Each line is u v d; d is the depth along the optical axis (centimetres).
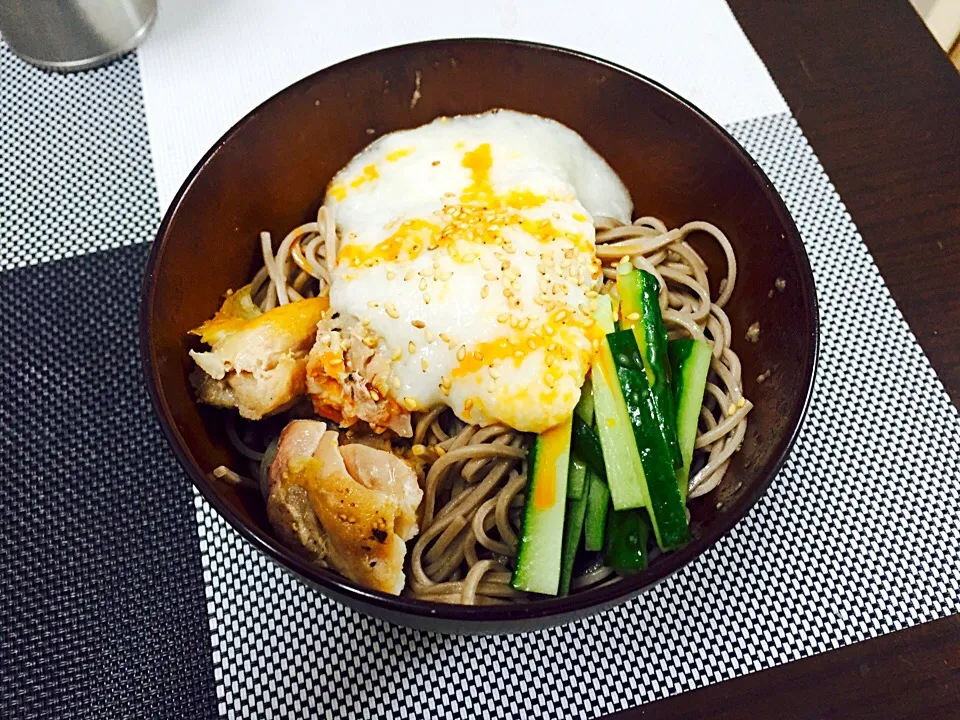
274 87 33
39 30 32
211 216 25
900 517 26
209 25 34
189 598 24
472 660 24
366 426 25
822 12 35
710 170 26
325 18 35
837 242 30
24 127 32
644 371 24
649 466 23
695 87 33
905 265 30
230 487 23
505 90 28
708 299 27
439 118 28
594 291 25
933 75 34
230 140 25
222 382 24
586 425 24
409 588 24
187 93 33
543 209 26
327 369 24
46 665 23
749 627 24
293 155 27
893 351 28
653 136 27
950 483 26
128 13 33
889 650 24
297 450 23
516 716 23
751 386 25
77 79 33
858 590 25
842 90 33
